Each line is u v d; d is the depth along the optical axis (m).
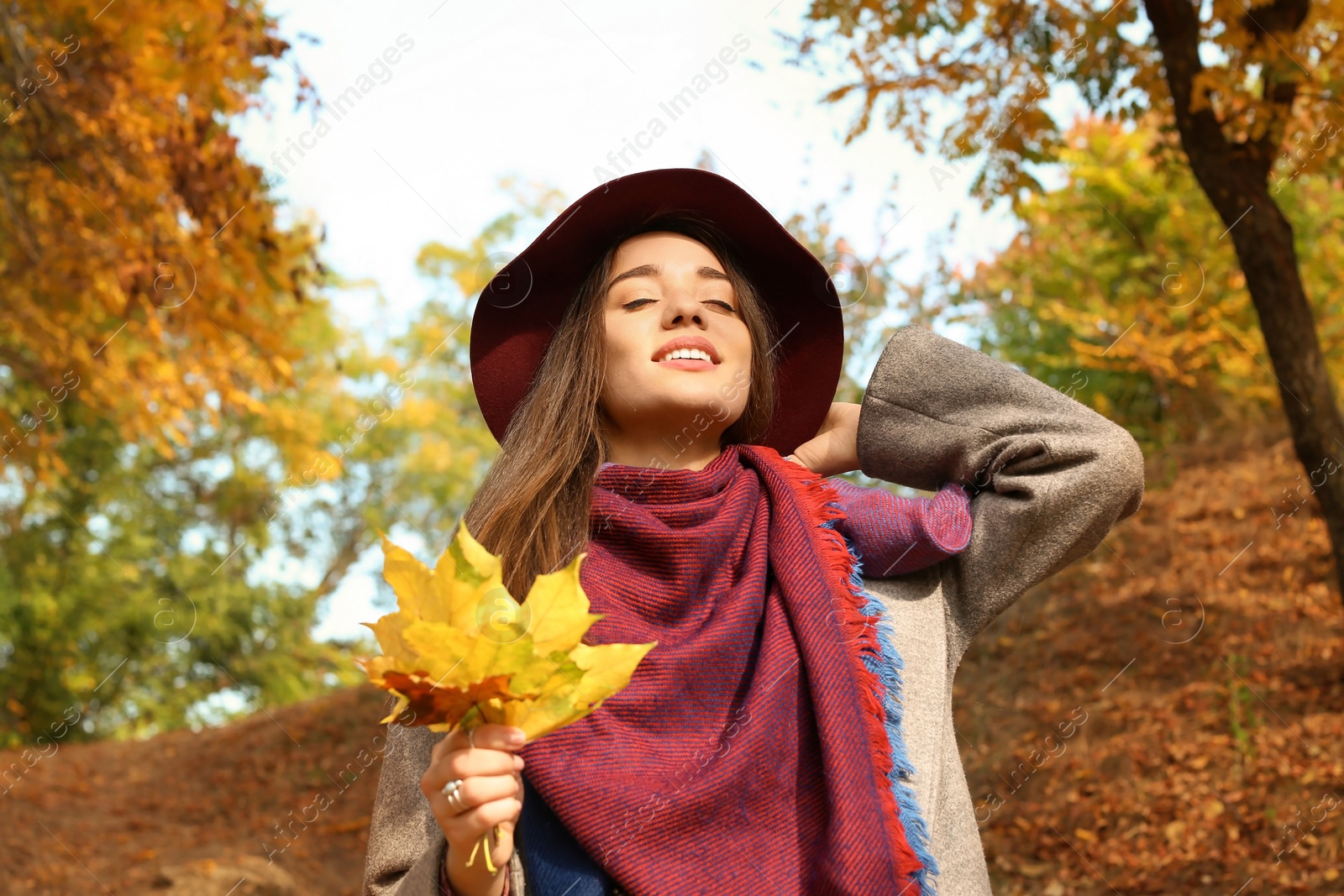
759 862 1.38
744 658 1.53
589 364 1.75
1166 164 6.07
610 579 1.58
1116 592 8.18
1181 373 9.74
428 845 1.54
